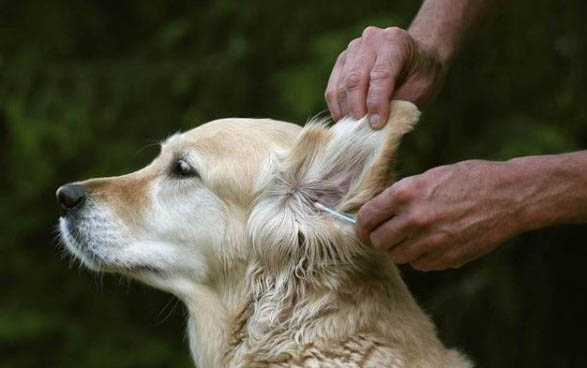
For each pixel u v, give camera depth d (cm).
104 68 1070
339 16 1026
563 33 983
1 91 1052
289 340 511
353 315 500
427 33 585
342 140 498
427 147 962
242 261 538
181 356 1030
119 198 579
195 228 553
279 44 1040
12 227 1082
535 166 452
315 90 900
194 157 556
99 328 1062
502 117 980
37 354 1044
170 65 1062
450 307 988
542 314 1008
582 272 1014
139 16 1160
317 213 506
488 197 446
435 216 441
